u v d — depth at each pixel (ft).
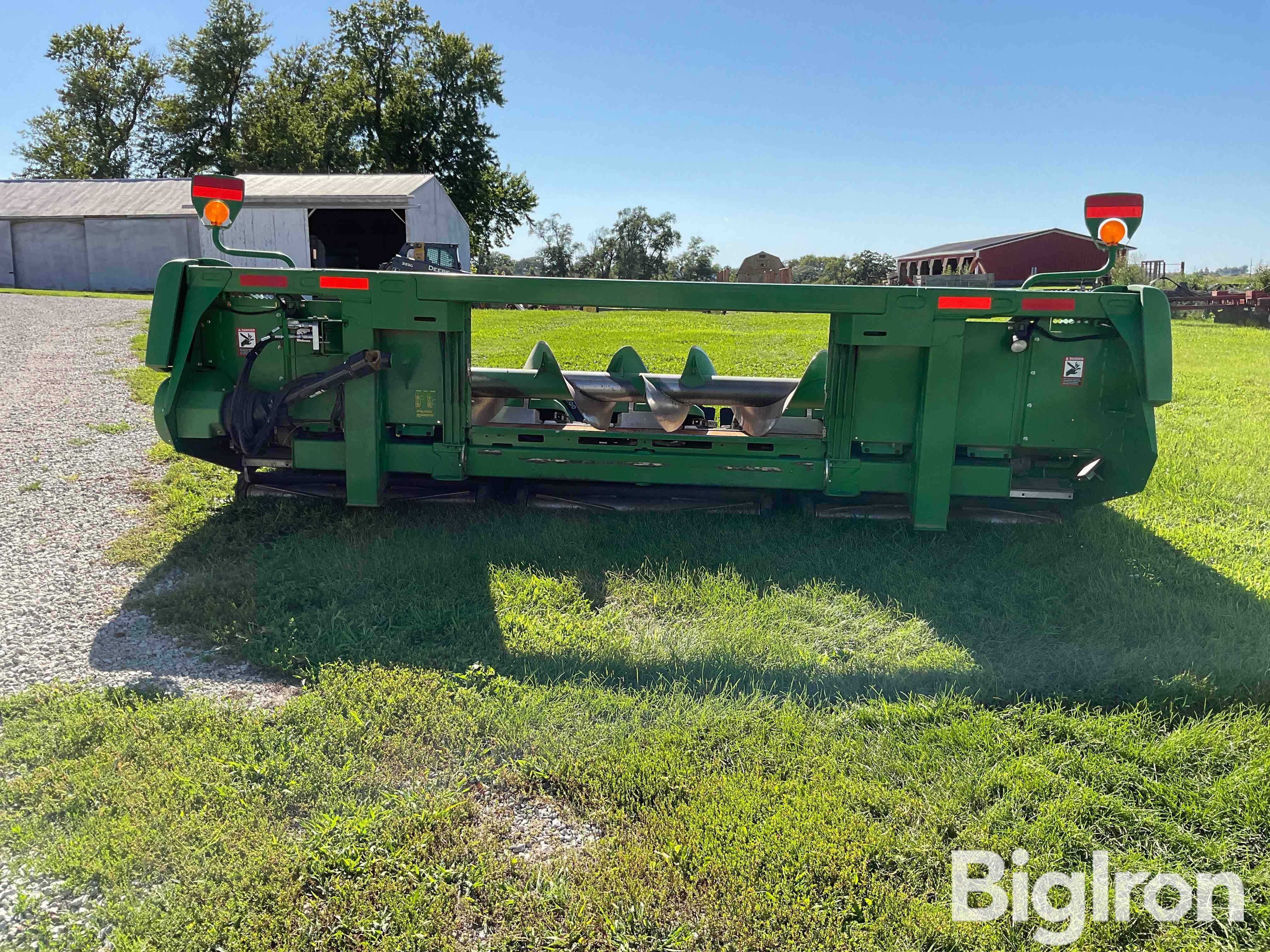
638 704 11.81
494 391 19.79
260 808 9.58
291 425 18.90
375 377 17.98
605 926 8.21
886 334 16.96
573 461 18.48
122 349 41.75
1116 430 17.60
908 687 12.42
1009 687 12.38
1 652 13.20
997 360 17.52
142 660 13.05
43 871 8.76
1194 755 10.64
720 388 20.04
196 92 177.78
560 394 19.85
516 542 17.69
